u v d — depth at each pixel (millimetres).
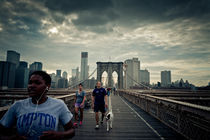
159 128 4426
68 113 1173
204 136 2645
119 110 8047
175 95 14266
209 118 2371
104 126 4641
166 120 4773
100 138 3537
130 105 10367
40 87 1061
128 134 3855
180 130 3736
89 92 11508
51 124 1000
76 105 4754
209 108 2393
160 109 5371
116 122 5211
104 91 4656
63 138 991
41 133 959
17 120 988
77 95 4832
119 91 26391
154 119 5715
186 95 14141
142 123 5062
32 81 1065
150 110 6746
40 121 970
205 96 14070
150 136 3699
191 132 3148
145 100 7715
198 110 2762
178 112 3832
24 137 893
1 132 989
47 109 1042
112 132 4016
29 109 1015
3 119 1019
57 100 1172
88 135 3748
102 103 4582
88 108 8477
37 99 1079
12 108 1040
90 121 5309
